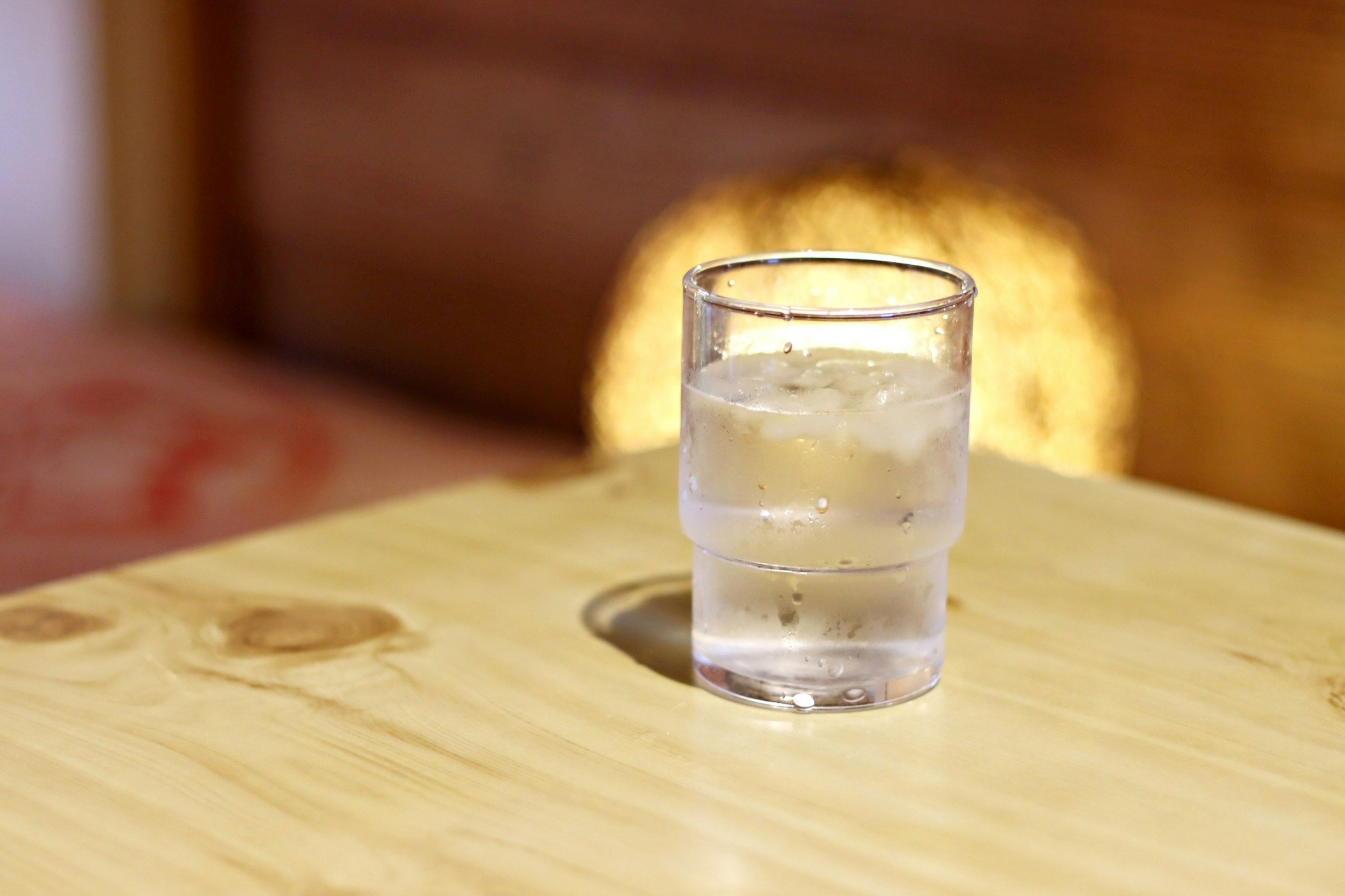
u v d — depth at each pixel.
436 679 0.69
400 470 1.96
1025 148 1.67
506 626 0.72
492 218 2.16
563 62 2.02
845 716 0.67
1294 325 1.53
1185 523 0.81
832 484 0.66
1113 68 1.59
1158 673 0.70
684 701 0.68
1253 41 1.49
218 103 2.45
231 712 0.67
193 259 2.55
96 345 2.45
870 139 1.78
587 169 2.04
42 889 0.60
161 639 0.71
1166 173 1.58
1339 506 1.53
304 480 1.90
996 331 1.66
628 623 0.73
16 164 2.74
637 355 1.96
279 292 2.46
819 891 0.60
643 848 0.61
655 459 0.87
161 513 1.75
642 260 1.97
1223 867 0.61
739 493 0.66
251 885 0.60
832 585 0.67
